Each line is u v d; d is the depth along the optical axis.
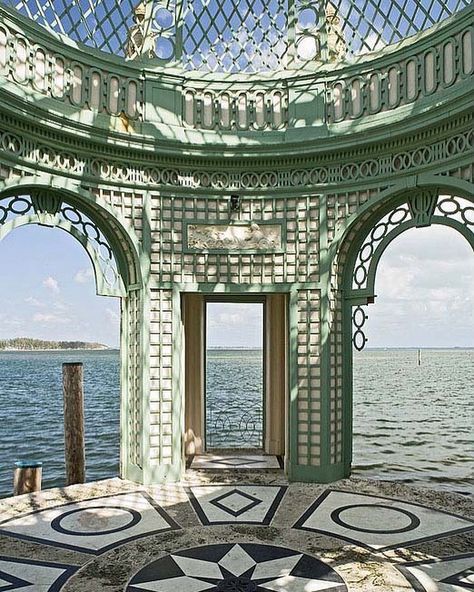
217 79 8.80
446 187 7.50
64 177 7.71
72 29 7.88
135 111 8.43
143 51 8.60
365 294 8.52
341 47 8.66
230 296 10.57
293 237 8.66
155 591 4.93
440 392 30.52
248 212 8.77
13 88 6.89
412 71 7.75
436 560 5.58
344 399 8.77
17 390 37.44
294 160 8.62
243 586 5.01
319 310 8.52
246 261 8.71
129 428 8.64
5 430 20.80
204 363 10.58
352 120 8.34
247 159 8.68
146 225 8.42
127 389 8.68
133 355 8.60
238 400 26.59
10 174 7.12
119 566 5.46
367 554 5.73
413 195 7.98
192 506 7.30
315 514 6.99
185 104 8.75
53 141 7.53
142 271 8.37
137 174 8.42
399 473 10.90
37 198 7.67
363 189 8.23
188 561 5.57
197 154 8.52
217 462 9.70
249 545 5.97
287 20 8.88
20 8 7.23
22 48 7.18
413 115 7.45
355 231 8.54
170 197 8.60
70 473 9.71
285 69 8.83
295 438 8.55
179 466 8.53
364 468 11.38
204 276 8.64
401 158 7.88
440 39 7.35
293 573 5.28
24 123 7.14
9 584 5.07
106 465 14.77
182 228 8.62
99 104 8.09
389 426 17.67
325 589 4.94
